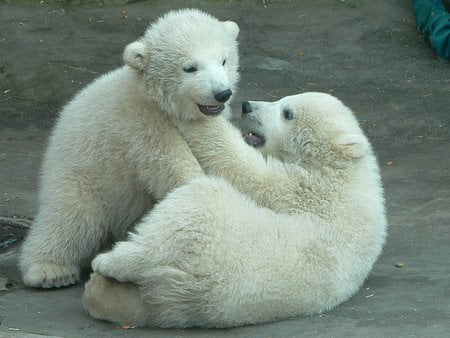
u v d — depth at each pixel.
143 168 10.82
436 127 18.31
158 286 9.76
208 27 10.90
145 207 11.34
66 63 20.66
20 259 11.73
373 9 23.95
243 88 19.91
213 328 9.87
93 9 23.45
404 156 17.11
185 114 10.85
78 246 11.37
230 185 10.21
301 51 22.00
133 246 9.79
